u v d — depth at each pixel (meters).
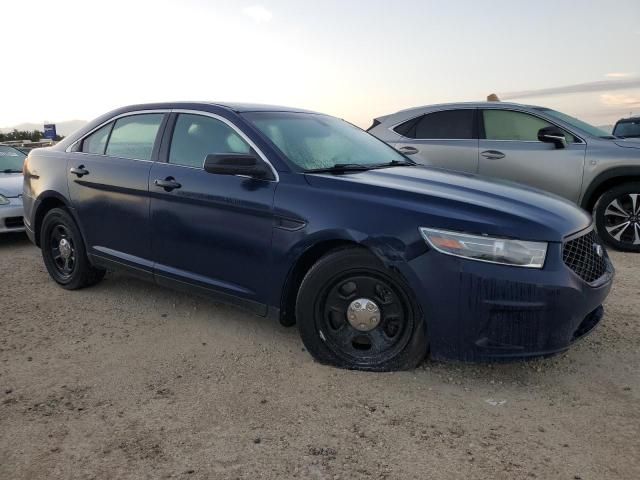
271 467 2.42
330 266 3.24
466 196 3.22
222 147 3.86
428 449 2.54
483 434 2.66
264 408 2.92
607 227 6.34
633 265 5.68
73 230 4.81
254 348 3.71
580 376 3.24
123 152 4.47
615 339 3.73
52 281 5.36
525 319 2.86
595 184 6.19
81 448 2.58
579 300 2.93
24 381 3.26
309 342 3.39
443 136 7.10
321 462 2.45
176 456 2.51
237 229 3.61
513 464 2.42
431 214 3.00
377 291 3.21
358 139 4.47
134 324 4.18
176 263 4.03
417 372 3.26
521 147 6.59
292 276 3.43
